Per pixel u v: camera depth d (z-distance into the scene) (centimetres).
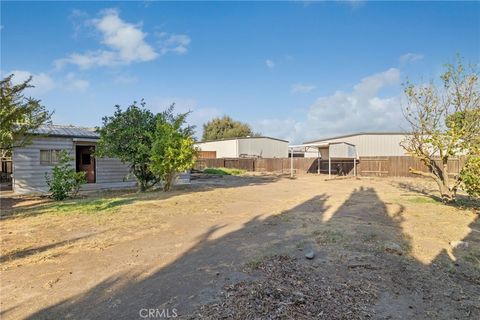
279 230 620
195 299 325
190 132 1320
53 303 323
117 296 336
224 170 3077
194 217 759
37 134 1198
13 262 441
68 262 441
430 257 460
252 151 3984
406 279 382
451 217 749
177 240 554
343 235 572
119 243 534
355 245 511
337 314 296
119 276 390
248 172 3203
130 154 1251
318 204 977
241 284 358
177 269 412
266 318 285
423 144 1060
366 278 381
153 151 1221
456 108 996
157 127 1252
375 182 1933
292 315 291
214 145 4216
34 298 335
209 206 928
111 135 1237
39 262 441
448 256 465
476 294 346
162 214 792
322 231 603
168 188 1343
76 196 1175
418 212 815
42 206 925
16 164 1304
